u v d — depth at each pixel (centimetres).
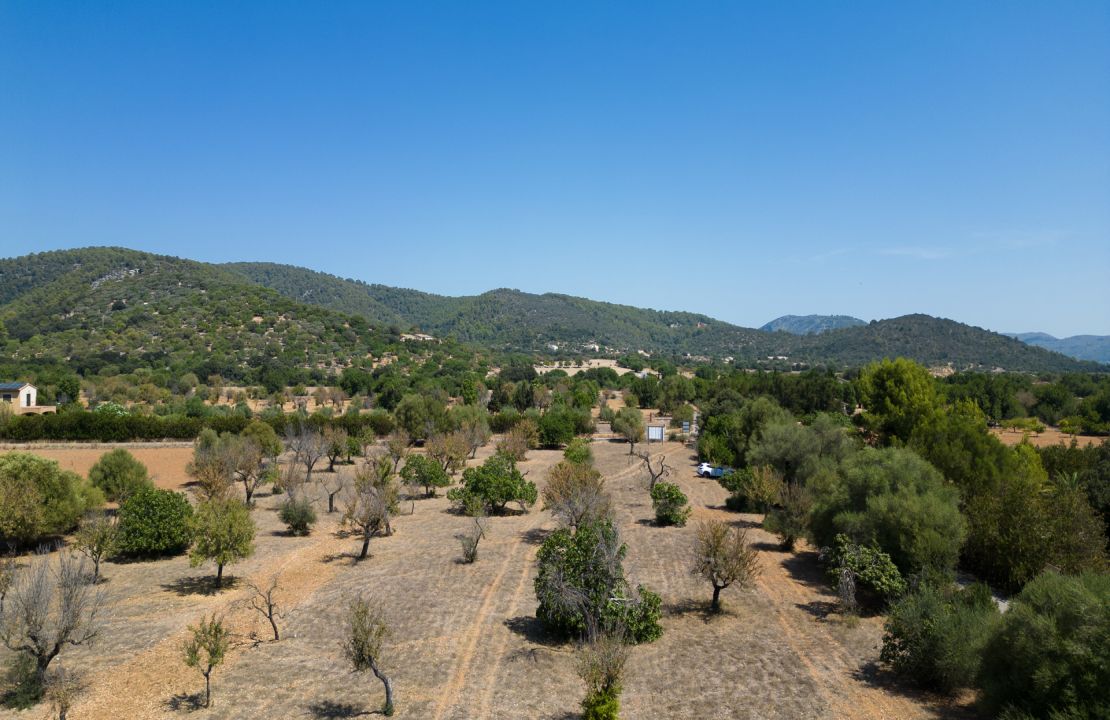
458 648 2064
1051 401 10400
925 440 3900
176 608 2462
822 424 4488
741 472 4216
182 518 3222
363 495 3434
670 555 3123
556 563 2194
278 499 4528
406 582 2733
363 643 1673
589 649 1794
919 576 2372
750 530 3675
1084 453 4434
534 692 1773
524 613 2366
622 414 9044
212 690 1792
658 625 2153
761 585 2716
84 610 2383
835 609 2436
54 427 6512
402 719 1627
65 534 3503
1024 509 2670
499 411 10406
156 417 7006
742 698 1741
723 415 6700
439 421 7300
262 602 2525
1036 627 1505
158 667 1942
